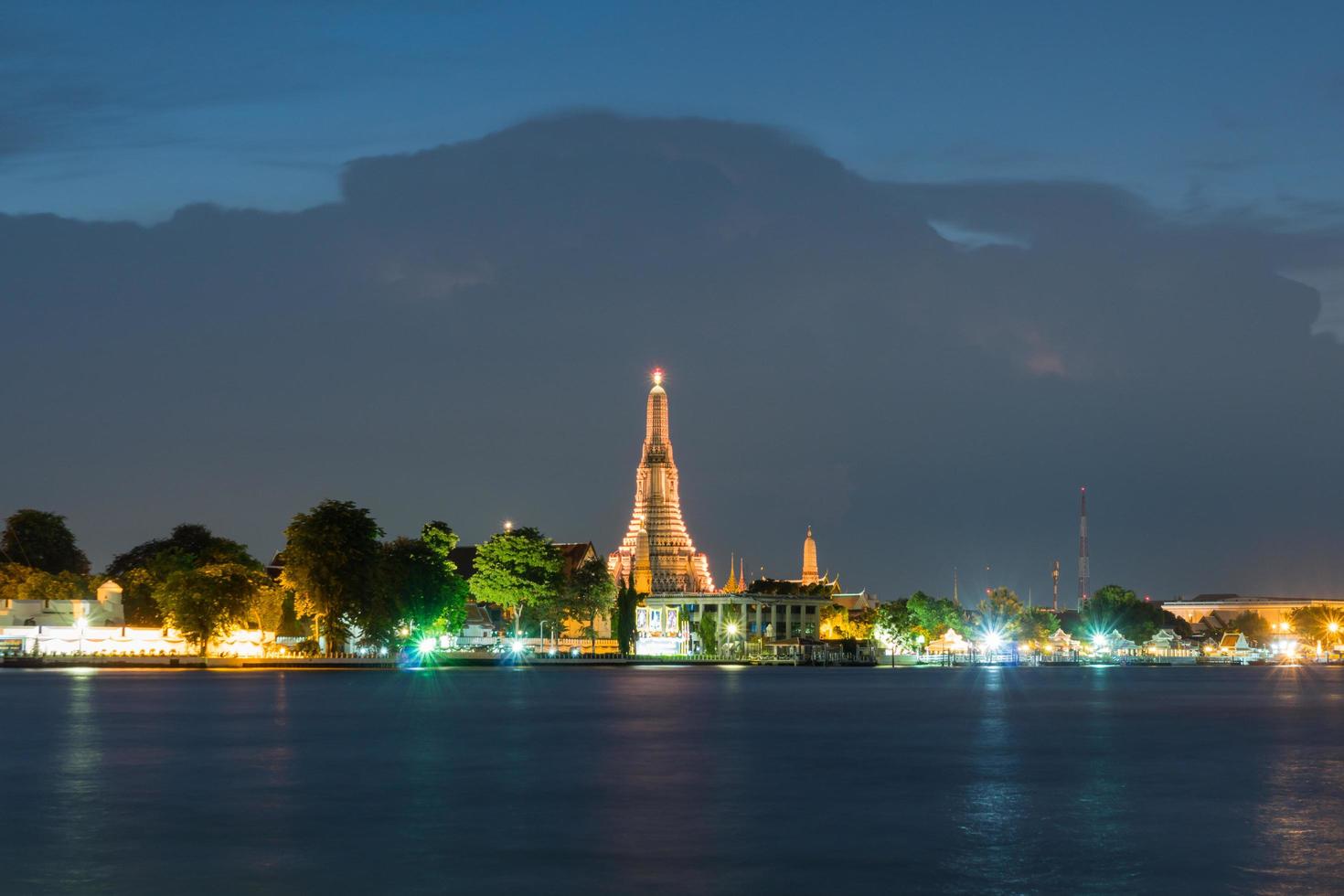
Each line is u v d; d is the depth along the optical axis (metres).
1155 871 58.50
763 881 56.44
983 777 89.44
